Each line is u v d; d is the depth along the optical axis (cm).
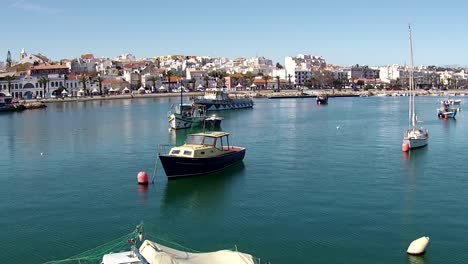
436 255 4453
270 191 6688
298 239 4869
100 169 8231
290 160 8931
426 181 7156
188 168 7512
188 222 5456
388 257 4425
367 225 5231
